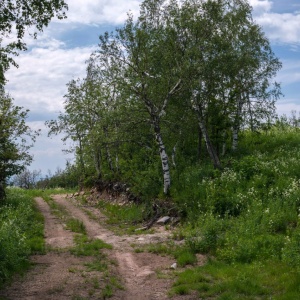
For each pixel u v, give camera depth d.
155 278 11.83
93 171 41.25
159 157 29.03
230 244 13.75
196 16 26.08
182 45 26.30
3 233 12.97
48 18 14.33
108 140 27.69
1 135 28.00
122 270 12.88
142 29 24.73
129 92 25.17
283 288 9.88
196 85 25.69
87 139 31.08
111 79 26.19
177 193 23.59
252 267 11.71
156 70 25.72
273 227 15.70
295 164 24.36
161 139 25.52
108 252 15.32
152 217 22.72
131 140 27.94
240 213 18.72
